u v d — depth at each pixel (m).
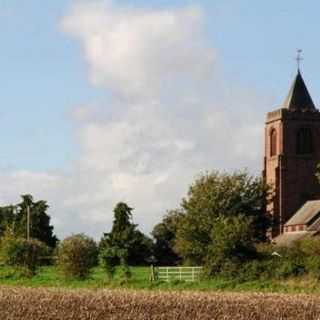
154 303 123.06
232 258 181.38
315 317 109.31
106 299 128.50
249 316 109.81
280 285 164.75
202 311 114.56
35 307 118.62
